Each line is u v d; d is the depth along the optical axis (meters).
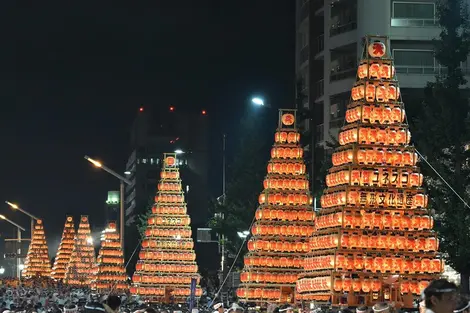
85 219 154.38
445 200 53.62
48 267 187.00
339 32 85.00
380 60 47.56
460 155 54.34
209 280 102.19
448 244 53.94
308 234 63.12
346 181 46.28
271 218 63.06
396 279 45.09
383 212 45.97
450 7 57.62
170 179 89.31
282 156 64.06
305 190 63.78
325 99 86.75
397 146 46.72
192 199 182.38
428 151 55.38
